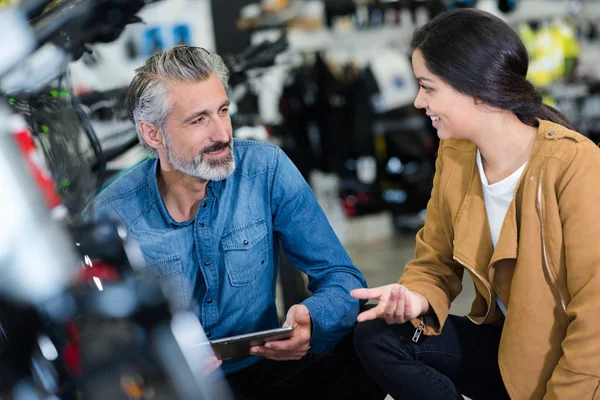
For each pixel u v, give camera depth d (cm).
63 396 82
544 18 464
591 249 141
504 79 146
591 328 139
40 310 82
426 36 151
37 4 90
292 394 187
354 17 481
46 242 82
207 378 88
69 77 118
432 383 164
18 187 80
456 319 170
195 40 355
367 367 169
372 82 484
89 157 134
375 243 476
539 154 148
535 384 151
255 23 373
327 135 493
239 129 289
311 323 169
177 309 90
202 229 174
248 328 180
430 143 499
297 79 484
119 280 88
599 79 469
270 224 182
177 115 163
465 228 160
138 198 177
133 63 322
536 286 148
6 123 83
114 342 83
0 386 83
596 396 140
